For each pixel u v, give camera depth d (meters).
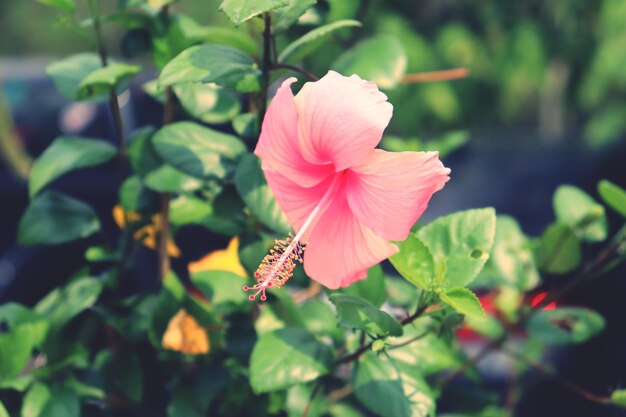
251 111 0.91
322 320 0.93
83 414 0.95
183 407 0.91
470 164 2.49
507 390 1.36
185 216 0.93
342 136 0.75
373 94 0.75
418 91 2.07
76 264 1.81
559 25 2.10
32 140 2.00
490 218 0.83
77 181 1.90
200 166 0.86
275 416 0.92
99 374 0.93
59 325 0.90
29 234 0.92
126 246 0.94
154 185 0.89
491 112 2.31
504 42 2.09
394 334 0.80
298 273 0.90
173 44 0.90
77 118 2.00
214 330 0.90
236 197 0.88
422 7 1.97
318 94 0.75
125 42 0.91
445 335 0.82
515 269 0.98
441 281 0.80
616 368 1.41
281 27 0.82
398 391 0.83
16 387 0.87
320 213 0.78
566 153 2.71
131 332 0.91
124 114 1.60
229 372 0.90
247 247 0.89
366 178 0.76
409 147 1.02
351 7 1.03
